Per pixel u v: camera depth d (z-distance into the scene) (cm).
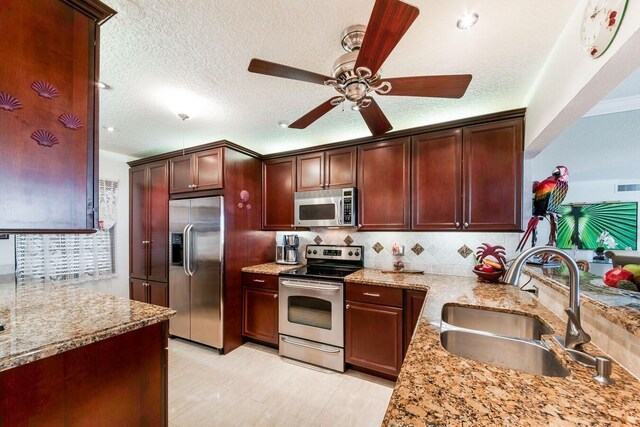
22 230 91
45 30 96
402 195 248
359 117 240
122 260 371
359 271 274
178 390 216
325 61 158
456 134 227
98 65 110
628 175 503
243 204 306
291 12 122
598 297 100
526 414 61
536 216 208
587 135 286
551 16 123
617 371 81
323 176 288
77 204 104
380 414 190
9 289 190
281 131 276
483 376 78
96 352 115
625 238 519
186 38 139
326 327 251
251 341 308
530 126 192
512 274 97
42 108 95
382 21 96
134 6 117
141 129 269
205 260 288
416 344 100
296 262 323
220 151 285
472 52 148
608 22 94
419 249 272
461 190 224
